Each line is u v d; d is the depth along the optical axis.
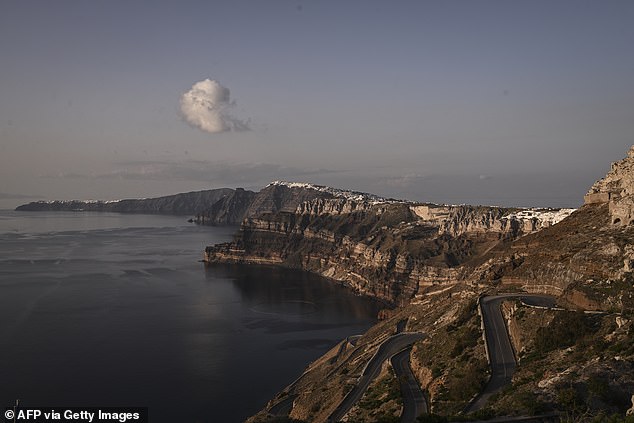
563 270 100.00
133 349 161.62
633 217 101.62
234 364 150.50
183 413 118.38
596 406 50.62
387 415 70.88
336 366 123.00
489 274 124.06
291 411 103.81
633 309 73.56
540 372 64.81
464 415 53.75
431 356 89.12
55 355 154.38
